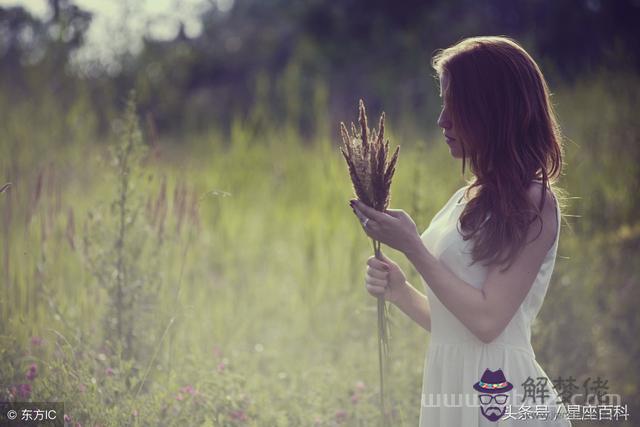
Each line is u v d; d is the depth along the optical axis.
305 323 5.63
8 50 7.75
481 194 2.32
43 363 3.61
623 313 5.21
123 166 3.91
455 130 2.35
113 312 3.93
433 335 2.48
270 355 4.98
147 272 4.07
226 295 5.81
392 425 3.48
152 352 3.92
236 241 6.59
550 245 2.27
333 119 10.37
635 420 4.23
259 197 7.86
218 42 18.78
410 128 8.83
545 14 15.36
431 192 5.32
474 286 2.30
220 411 3.43
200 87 18.05
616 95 8.26
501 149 2.28
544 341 4.38
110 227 3.96
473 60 2.31
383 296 2.63
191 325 4.70
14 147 5.80
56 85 7.45
